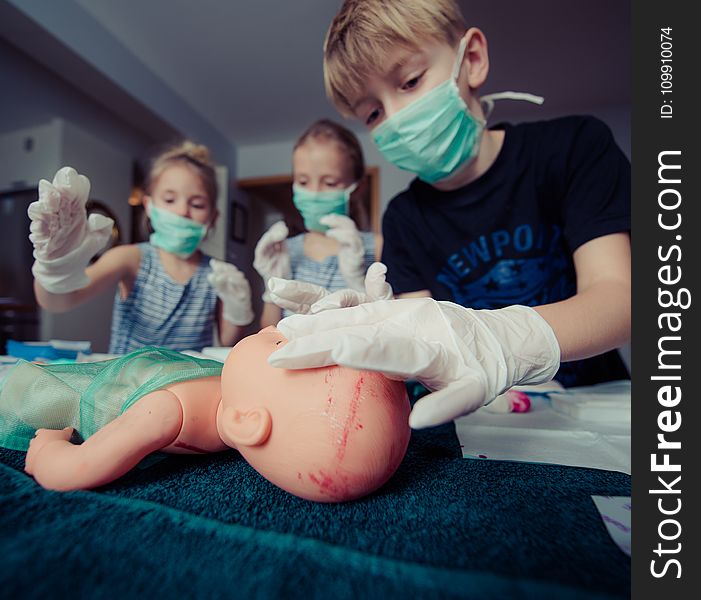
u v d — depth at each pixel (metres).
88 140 2.59
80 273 0.75
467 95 0.76
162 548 0.25
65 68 1.84
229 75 2.27
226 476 0.39
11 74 2.13
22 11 1.51
